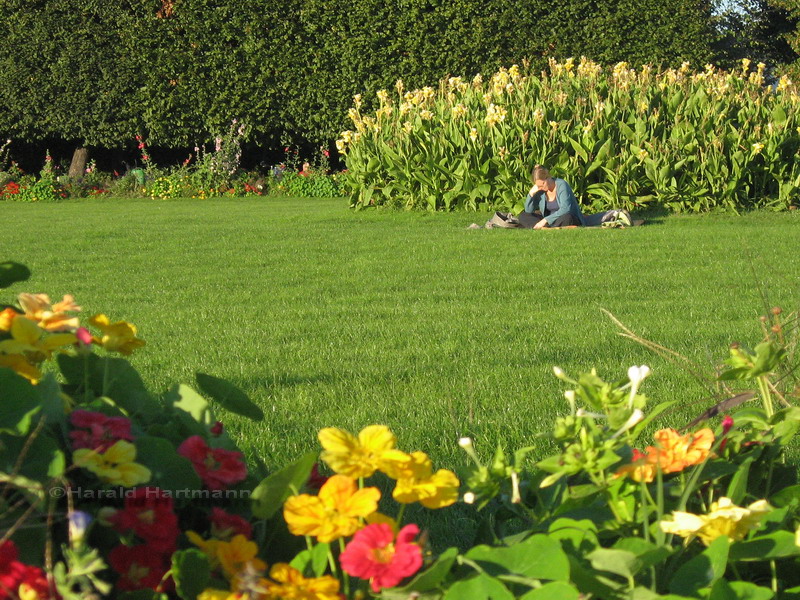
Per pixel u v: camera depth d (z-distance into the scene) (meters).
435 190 13.34
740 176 12.80
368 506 1.36
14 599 1.18
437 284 7.32
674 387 3.85
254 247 9.87
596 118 12.96
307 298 6.75
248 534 1.46
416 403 3.71
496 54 21.59
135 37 21.09
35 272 8.20
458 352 4.73
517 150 12.92
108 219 14.09
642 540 1.38
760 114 13.34
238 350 4.87
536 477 1.74
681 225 11.91
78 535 1.18
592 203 13.07
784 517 1.56
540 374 4.16
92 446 1.40
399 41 21.22
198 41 21.27
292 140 22.55
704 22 22.41
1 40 21.17
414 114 13.68
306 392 3.92
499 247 9.49
